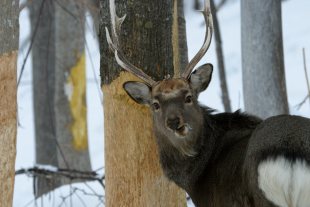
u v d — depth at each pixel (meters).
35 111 27.98
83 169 24.06
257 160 7.48
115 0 10.21
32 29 28.66
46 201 16.78
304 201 6.98
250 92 14.33
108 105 10.43
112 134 10.38
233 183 8.65
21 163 33.47
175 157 9.95
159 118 9.54
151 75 10.21
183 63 13.53
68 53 23.95
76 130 24.11
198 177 9.73
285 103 14.12
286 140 7.29
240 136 9.60
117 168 10.34
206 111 10.29
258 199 7.50
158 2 10.18
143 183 10.27
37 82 28.03
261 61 14.05
